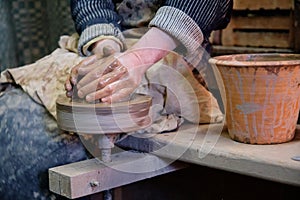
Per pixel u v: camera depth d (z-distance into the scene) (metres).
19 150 1.09
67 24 1.91
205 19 1.05
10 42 1.92
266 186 1.18
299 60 0.91
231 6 1.16
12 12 1.92
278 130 0.93
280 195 1.17
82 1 1.17
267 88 0.89
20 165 1.09
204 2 1.04
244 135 0.94
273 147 0.91
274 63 0.87
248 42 1.71
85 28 1.13
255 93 0.90
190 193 1.26
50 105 1.09
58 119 0.96
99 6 1.16
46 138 1.07
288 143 0.94
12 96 1.17
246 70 0.88
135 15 1.17
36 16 1.97
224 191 1.23
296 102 0.93
